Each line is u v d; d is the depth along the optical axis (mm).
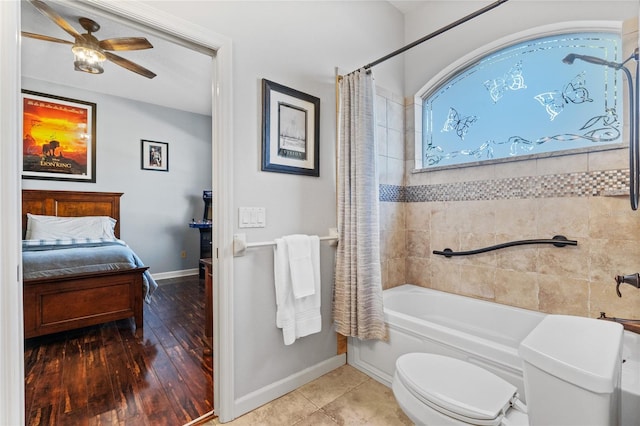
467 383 1217
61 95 3922
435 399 1115
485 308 2176
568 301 1872
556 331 1011
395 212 2688
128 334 2736
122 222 4465
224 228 1612
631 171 1316
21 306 1100
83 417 1637
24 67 3451
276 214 1844
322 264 2092
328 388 1940
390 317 1947
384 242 2584
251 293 1733
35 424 1580
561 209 1898
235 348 1665
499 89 2314
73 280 2588
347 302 2002
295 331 1824
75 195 3941
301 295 1804
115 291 2775
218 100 1604
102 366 2168
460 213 2395
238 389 1676
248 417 1665
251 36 1722
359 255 1961
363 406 1758
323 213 2098
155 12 1388
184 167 5055
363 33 2383
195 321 3055
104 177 4281
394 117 2688
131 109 4512
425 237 2631
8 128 1047
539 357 900
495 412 1048
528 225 2035
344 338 2227
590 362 848
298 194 1958
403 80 2799
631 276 1331
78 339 2617
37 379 1994
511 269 2119
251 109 1725
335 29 2178
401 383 1277
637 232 1643
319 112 2064
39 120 3768
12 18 1062
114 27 2602
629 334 1425
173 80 3781
